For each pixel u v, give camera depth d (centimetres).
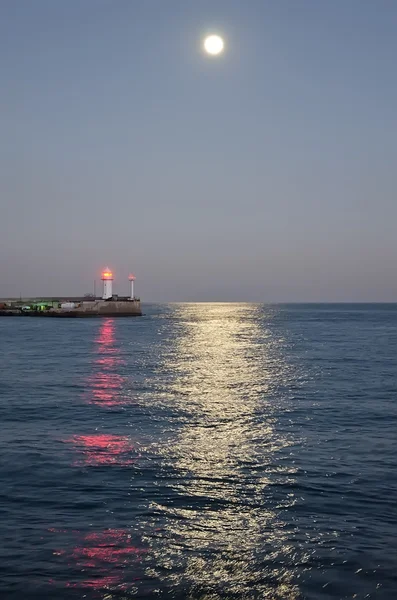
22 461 1794
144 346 6844
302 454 1900
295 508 1377
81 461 1802
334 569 1064
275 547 1158
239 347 6819
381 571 1055
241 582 1020
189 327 12075
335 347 6775
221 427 2342
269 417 2558
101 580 1021
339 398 3088
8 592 975
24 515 1326
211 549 1149
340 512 1352
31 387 3459
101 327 11462
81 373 4169
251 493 1488
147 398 3080
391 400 3017
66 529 1244
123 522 1286
